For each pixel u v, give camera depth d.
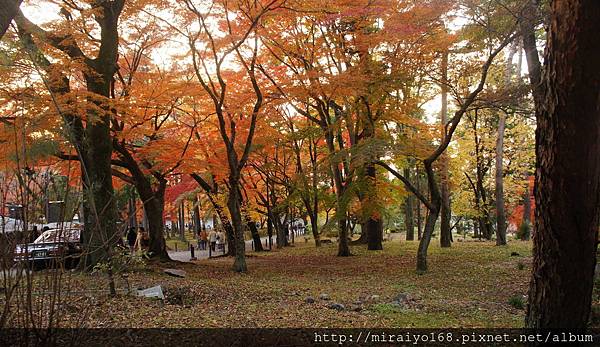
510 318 7.71
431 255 19.08
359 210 17.48
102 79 12.46
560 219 4.29
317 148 25.50
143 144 18.44
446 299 9.73
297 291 10.66
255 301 9.23
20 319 4.66
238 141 17.52
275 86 14.70
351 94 14.62
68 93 10.67
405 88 16.03
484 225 32.09
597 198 4.22
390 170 14.55
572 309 4.45
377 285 11.95
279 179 27.25
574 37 3.87
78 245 6.22
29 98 9.20
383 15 14.30
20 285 4.25
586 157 4.07
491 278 12.77
